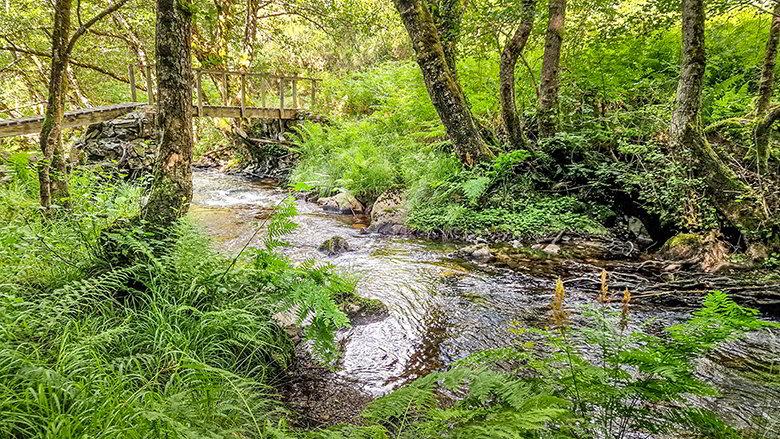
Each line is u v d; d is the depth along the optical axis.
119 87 17.69
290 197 3.49
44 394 1.73
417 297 4.48
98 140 9.50
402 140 10.31
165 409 1.83
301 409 2.72
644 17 7.09
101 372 2.08
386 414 1.82
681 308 4.09
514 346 3.46
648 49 8.34
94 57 14.14
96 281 2.85
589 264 5.37
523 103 8.58
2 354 1.92
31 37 11.02
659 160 6.00
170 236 3.48
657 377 2.02
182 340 2.71
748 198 5.18
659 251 5.65
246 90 14.94
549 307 4.21
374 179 8.96
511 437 1.32
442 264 5.54
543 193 7.20
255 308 3.21
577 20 8.00
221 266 3.49
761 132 5.64
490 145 7.88
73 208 4.74
